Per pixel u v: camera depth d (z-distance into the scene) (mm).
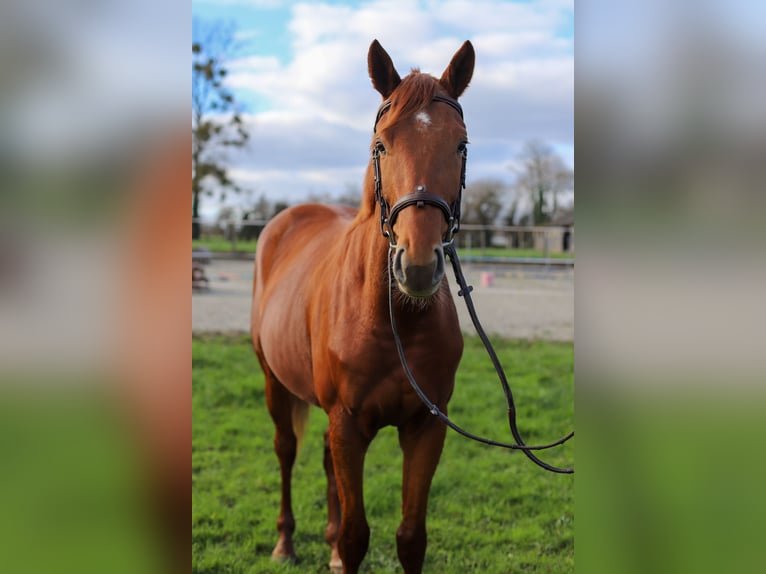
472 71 2385
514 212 28219
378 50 2383
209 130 20688
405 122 2074
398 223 2012
